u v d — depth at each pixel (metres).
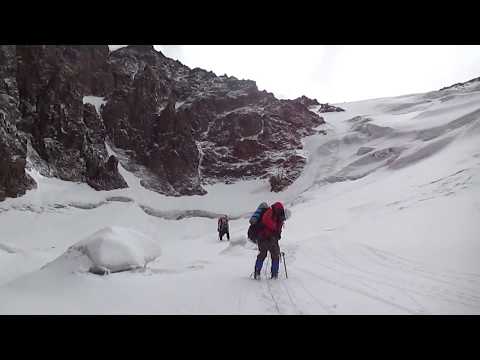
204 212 40.19
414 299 4.95
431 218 12.67
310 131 57.72
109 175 37.25
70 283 5.75
